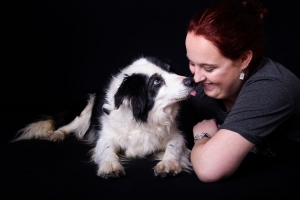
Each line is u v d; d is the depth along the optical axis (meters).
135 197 2.53
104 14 5.29
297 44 4.91
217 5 2.50
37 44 5.29
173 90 3.03
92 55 5.36
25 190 2.66
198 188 2.64
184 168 3.02
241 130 2.44
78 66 5.37
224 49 2.38
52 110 4.75
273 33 4.92
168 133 3.31
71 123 4.13
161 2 5.30
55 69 5.35
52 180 2.83
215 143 2.49
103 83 5.30
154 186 2.70
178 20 5.32
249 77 2.64
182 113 4.19
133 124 3.22
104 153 3.11
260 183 2.70
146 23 5.40
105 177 2.86
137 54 5.41
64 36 5.30
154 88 3.08
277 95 2.49
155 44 5.39
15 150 3.55
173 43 5.37
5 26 5.22
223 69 2.49
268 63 2.68
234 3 2.52
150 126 3.21
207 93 2.71
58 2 5.20
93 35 5.33
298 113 2.81
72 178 2.87
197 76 2.61
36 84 5.35
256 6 2.55
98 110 3.77
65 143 3.83
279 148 3.03
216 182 2.73
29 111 4.87
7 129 4.17
